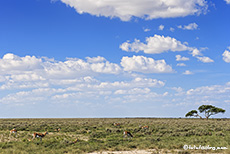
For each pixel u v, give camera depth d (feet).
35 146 76.89
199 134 102.12
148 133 110.63
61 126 151.12
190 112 339.57
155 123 183.62
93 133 105.70
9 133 105.50
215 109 324.19
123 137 98.37
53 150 71.46
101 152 69.36
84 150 72.38
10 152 66.90
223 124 171.94
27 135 100.89
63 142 83.20
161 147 74.28
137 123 182.60
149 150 71.61
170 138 92.53
